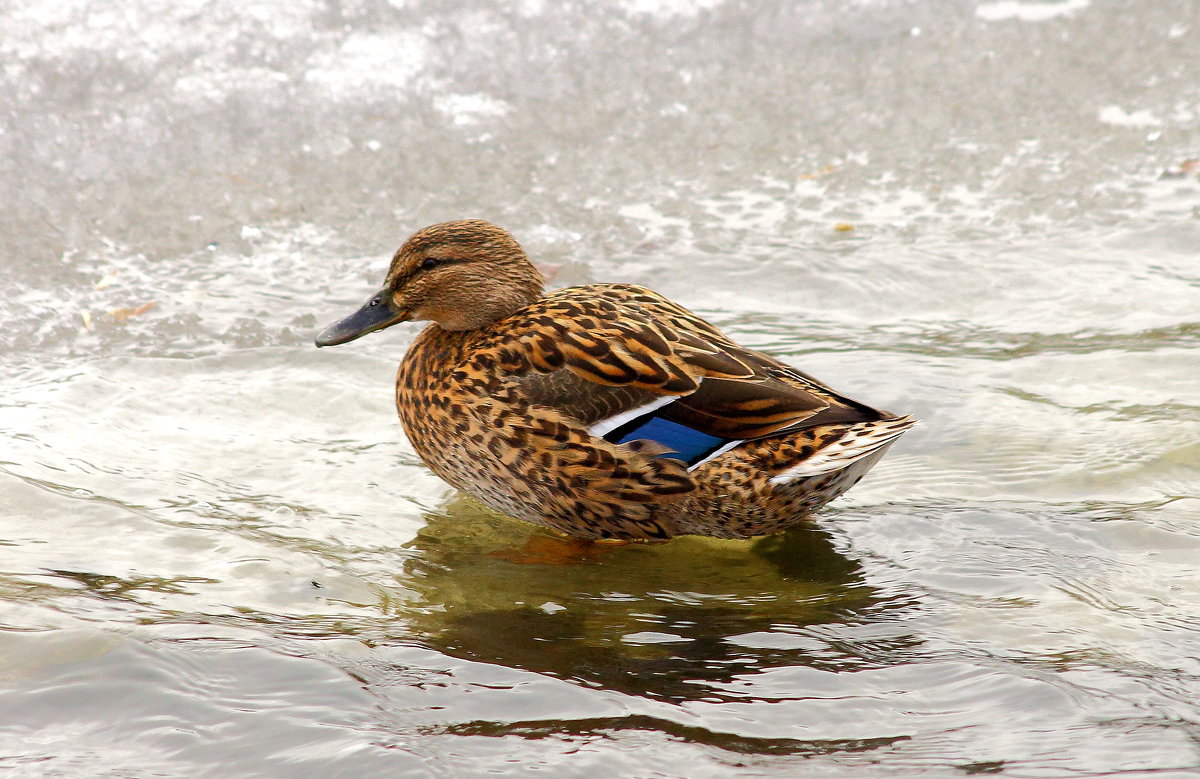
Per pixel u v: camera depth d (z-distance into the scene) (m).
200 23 16.78
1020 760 6.49
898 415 10.90
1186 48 18.91
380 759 6.50
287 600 8.25
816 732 6.82
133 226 13.98
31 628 7.51
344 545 9.11
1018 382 11.52
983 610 8.22
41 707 6.88
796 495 8.98
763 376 9.11
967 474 10.12
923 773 6.39
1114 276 13.52
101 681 7.09
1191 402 11.02
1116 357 11.85
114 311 12.40
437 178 15.37
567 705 7.07
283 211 14.53
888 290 13.41
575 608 8.41
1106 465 10.10
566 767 6.45
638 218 14.76
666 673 7.47
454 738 6.73
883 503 9.78
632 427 9.05
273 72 16.55
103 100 15.68
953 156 16.20
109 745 6.63
